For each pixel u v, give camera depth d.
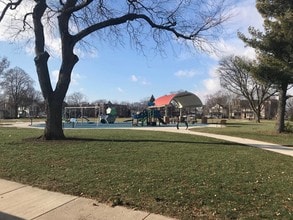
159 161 11.23
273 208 6.73
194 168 10.18
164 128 32.56
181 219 6.32
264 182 8.70
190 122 49.53
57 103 16.84
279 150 15.85
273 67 24.80
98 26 17.52
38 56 16.70
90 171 9.72
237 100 121.44
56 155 12.18
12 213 6.95
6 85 109.12
